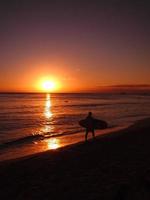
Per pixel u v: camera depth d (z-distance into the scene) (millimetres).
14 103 91812
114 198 6660
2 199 7641
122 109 62344
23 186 8719
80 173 9695
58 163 11695
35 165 11609
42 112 53531
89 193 7469
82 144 16766
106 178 8711
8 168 11391
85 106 76688
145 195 6309
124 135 19234
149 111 55844
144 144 14828
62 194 7645
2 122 35438
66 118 40875
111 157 11977
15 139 21938
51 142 20266
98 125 18109
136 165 10078
